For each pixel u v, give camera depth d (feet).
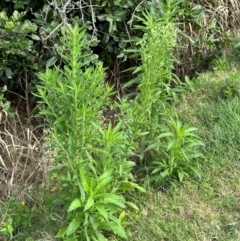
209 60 13.05
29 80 11.52
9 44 10.59
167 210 9.22
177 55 12.73
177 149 9.37
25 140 10.65
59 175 8.89
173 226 8.93
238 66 12.47
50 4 10.68
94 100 8.21
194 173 9.66
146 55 8.83
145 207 9.29
